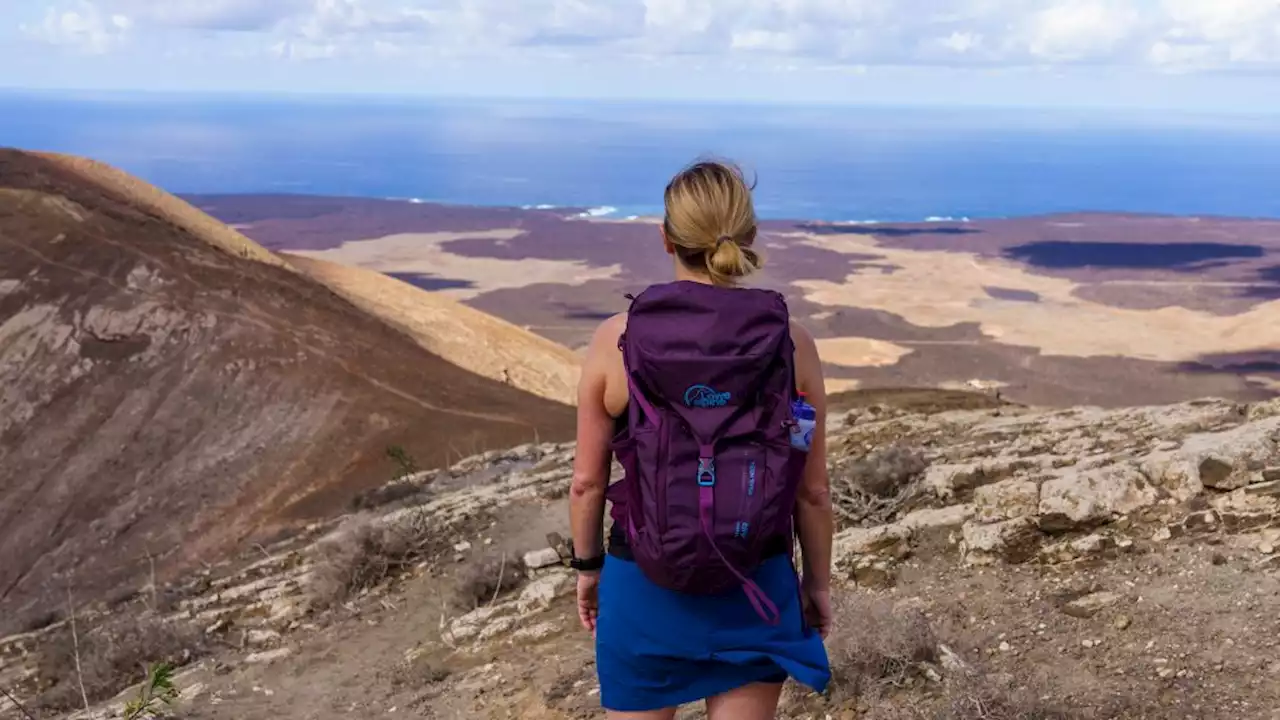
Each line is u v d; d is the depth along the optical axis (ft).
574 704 18.21
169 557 105.70
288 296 186.39
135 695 27.73
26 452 134.82
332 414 140.46
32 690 32.53
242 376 151.94
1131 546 18.67
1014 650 16.01
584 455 9.09
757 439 8.01
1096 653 15.29
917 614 16.74
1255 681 13.42
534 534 33.76
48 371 153.07
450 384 157.07
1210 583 16.66
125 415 143.02
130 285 174.91
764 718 9.08
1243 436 20.88
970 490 24.84
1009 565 19.62
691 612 8.71
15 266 176.04
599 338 8.94
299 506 115.55
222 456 131.54
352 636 28.48
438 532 35.58
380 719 21.15
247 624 32.94
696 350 7.97
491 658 23.09
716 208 8.44
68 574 105.60
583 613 9.86
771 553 8.82
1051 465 24.73
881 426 38.47
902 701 14.78
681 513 7.97
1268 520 18.01
